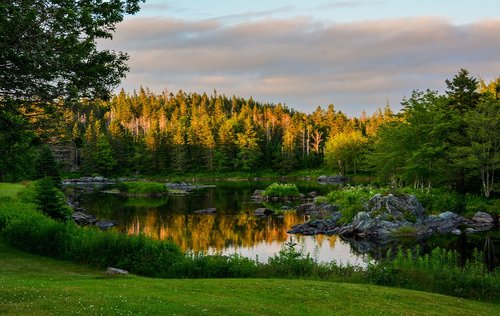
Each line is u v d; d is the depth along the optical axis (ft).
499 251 111.86
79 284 56.03
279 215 175.52
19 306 41.19
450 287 65.10
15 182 208.44
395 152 194.90
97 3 51.67
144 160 425.69
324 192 263.29
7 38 43.75
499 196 173.78
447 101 192.85
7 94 50.14
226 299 49.75
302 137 499.51
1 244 87.10
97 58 53.01
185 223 155.12
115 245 78.02
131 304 44.21
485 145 165.17
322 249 114.83
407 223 138.31
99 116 602.44
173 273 72.33
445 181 193.88
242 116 576.20
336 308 49.75
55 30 47.60
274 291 55.62
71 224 90.48
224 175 430.20
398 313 49.21
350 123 529.86
